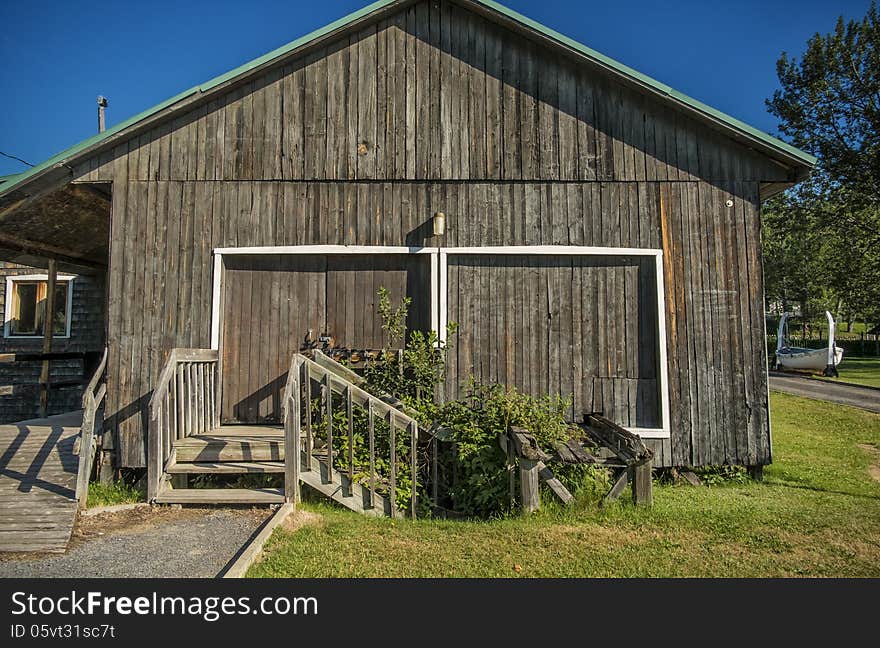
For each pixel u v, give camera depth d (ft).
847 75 90.99
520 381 25.88
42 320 41.63
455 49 26.78
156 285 25.52
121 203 25.75
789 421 44.34
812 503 22.35
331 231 26.05
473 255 26.22
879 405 52.37
